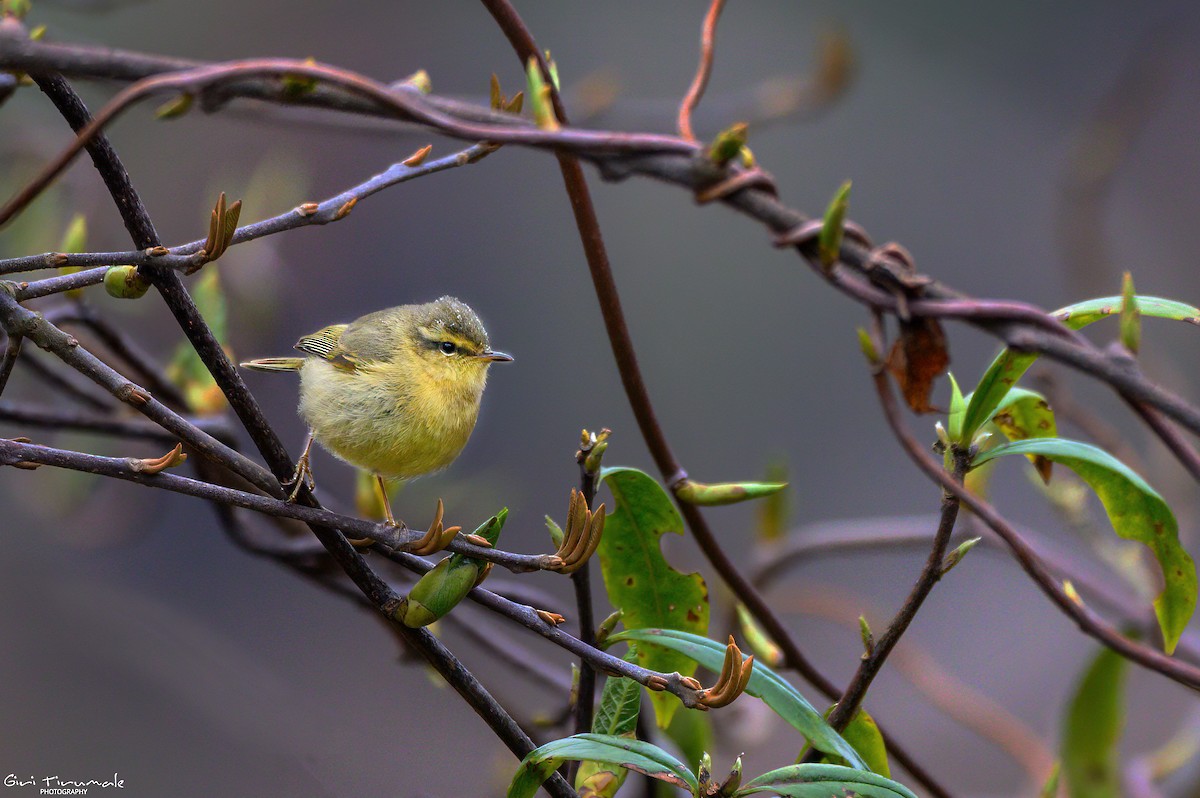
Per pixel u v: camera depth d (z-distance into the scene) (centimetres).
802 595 1033
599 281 541
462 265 1752
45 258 436
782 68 1880
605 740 457
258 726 983
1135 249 1742
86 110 438
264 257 996
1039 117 1858
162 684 1034
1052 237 1577
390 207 1741
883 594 1502
